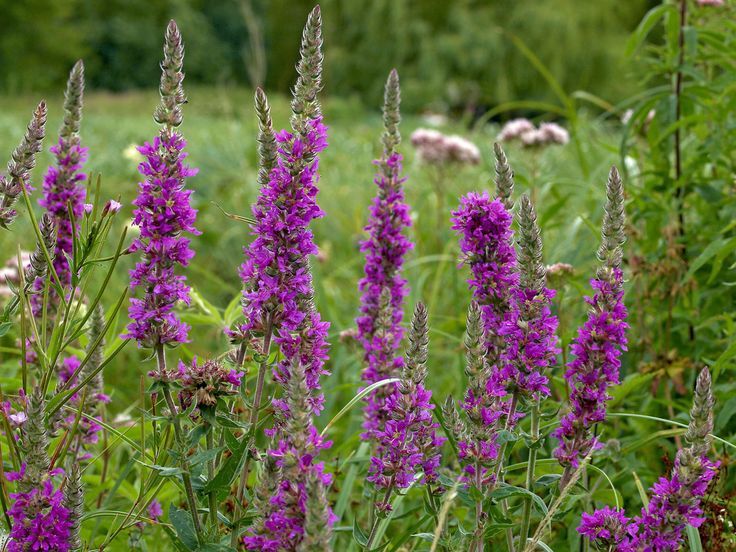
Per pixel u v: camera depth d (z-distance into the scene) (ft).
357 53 114.83
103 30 158.40
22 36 141.79
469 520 8.64
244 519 7.35
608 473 10.63
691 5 14.39
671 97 13.34
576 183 16.02
